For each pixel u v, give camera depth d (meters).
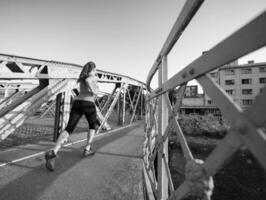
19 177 1.95
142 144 3.71
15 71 3.30
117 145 3.61
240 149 0.48
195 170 0.69
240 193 5.72
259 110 0.42
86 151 2.74
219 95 0.60
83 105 2.51
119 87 7.58
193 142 11.41
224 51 0.57
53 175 2.02
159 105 1.71
